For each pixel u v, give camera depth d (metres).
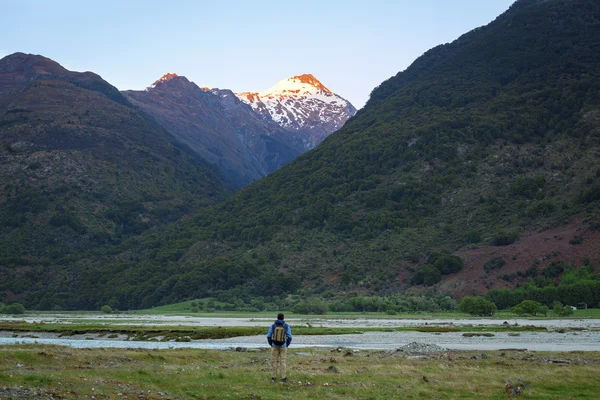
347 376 34.12
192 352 47.91
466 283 186.25
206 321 136.88
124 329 97.06
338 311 179.25
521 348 61.59
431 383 32.06
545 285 171.62
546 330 92.69
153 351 47.75
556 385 31.66
